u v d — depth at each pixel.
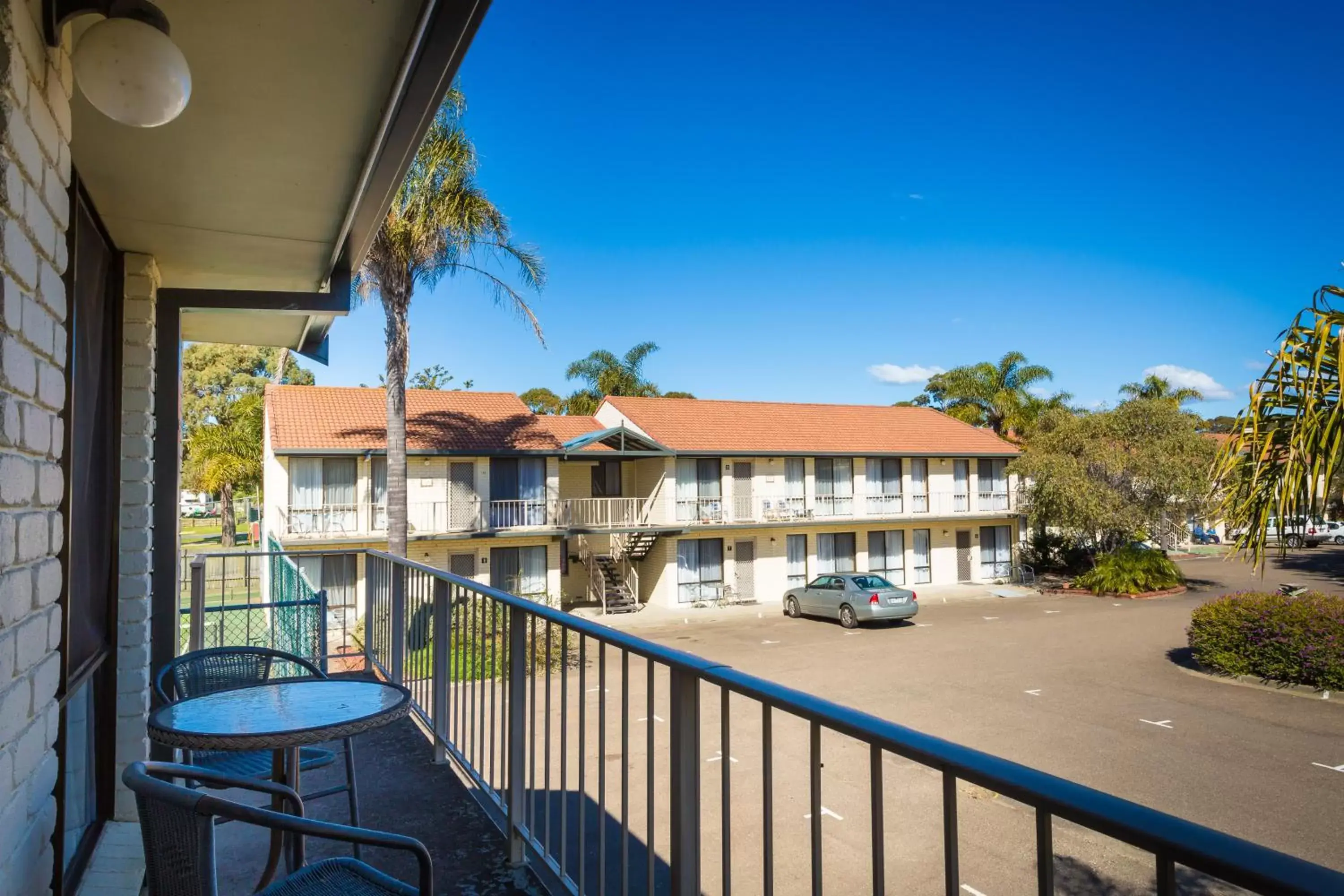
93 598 3.34
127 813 3.84
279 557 8.44
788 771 9.38
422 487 24.16
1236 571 36.53
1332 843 8.09
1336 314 3.40
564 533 25.56
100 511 3.55
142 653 4.07
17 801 1.79
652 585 28.84
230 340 6.83
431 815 3.74
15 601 1.74
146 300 4.38
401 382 18.34
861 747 10.43
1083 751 11.34
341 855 3.33
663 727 11.36
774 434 31.41
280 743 2.38
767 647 20.41
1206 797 9.48
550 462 26.06
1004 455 33.91
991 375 43.16
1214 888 4.98
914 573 32.75
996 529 34.59
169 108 2.04
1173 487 28.30
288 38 2.51
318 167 3.43
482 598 3.76
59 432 2.12
